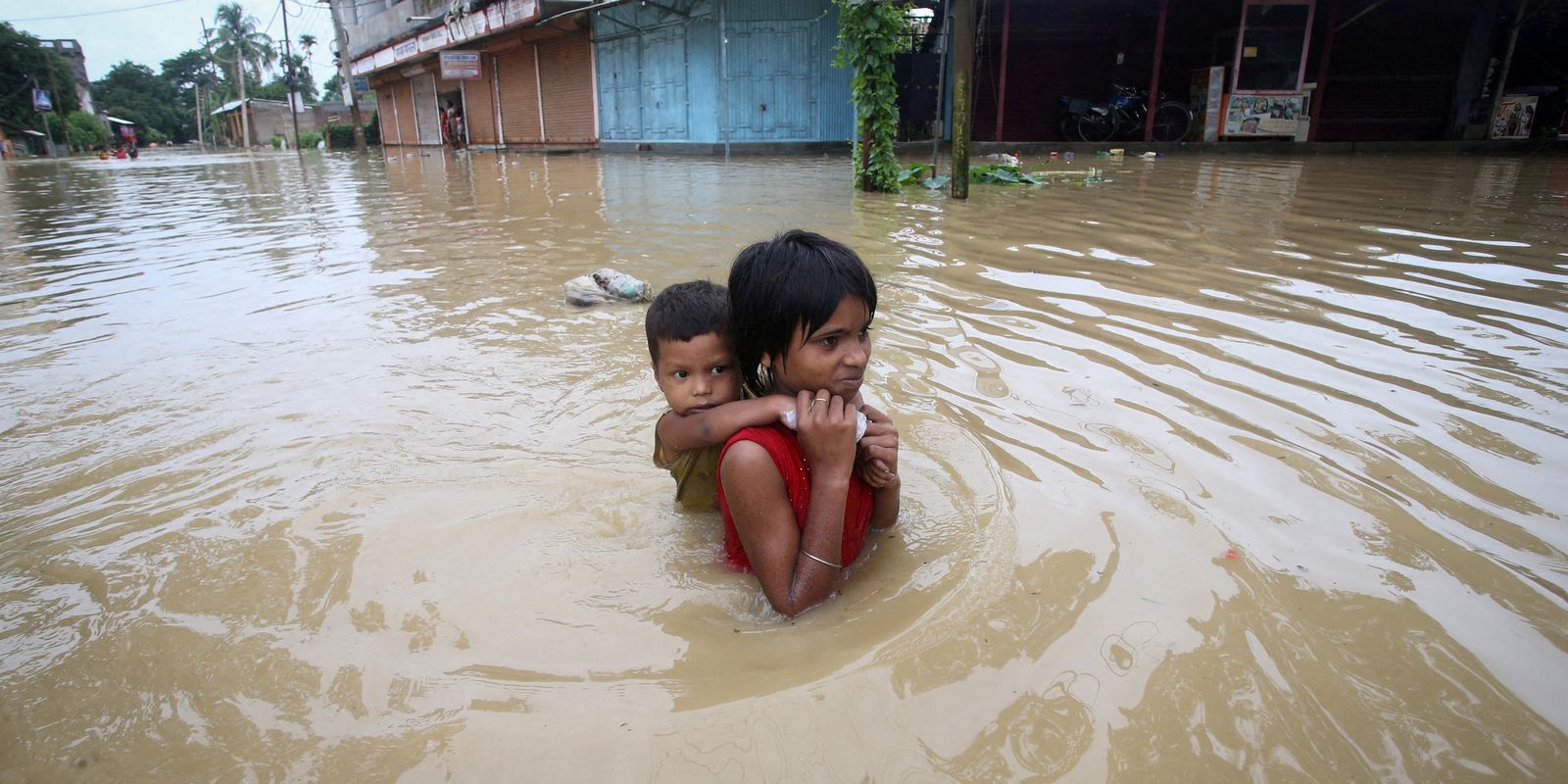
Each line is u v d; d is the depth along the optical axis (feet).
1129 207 26.43
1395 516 7.32
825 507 6.21
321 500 8.14
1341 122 60.18
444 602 6.47
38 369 12.33
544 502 8.03
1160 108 59.52
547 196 34.88
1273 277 15.94
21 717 5.39
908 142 62.18
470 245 22.47
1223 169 41.11
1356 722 5.07
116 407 10.76
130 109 289.74
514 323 14.37
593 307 15.42
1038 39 60.80
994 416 9.65
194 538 7.50
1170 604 6.18
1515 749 4.86
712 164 53.47
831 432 6.15
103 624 6.31
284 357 12.73
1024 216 24.84
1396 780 4.66
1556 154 50.60
